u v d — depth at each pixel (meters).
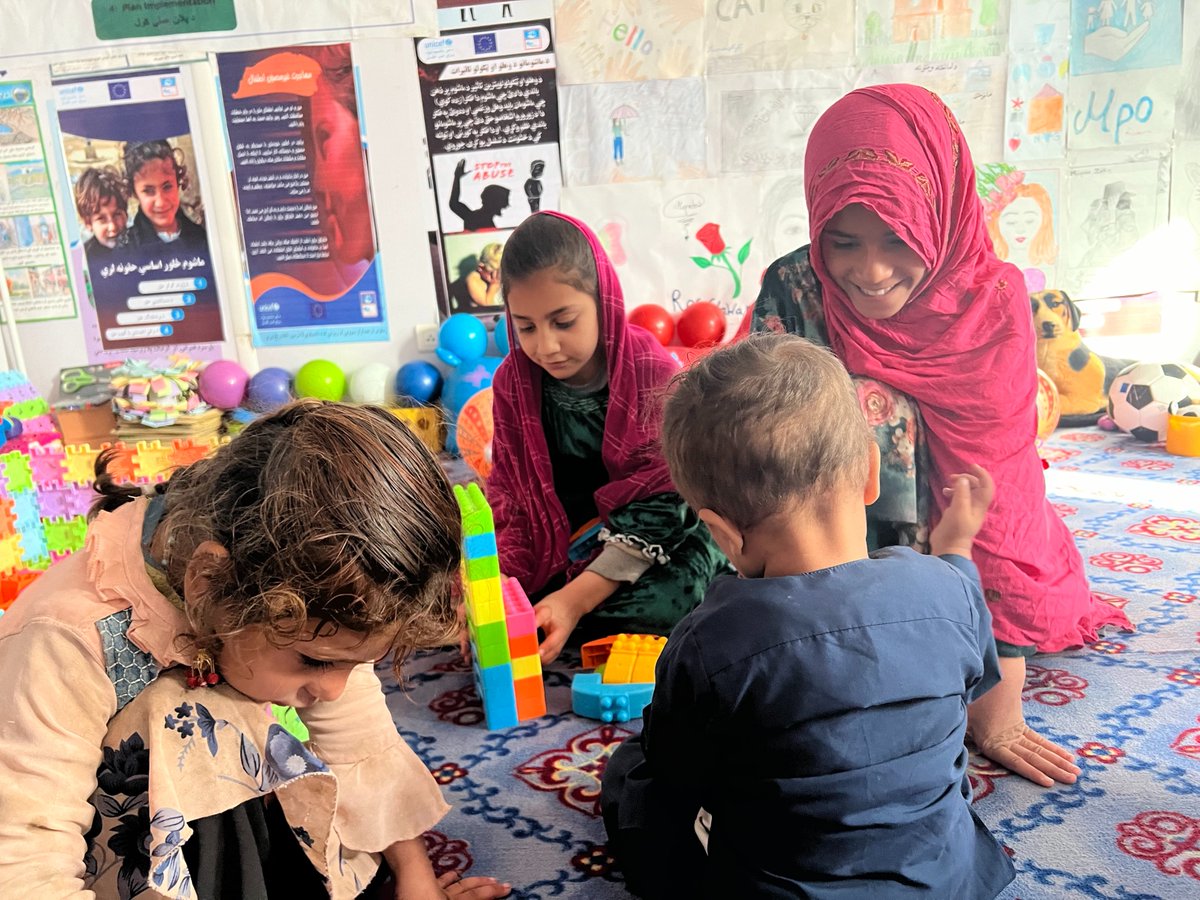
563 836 1.14
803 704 0.82
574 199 3.20
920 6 3.00
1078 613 1.43
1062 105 3.01
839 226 1.42
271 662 0.75
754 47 3.07
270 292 3.28
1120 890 0.99
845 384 0.91
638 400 1.66
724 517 0.91
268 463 0.69
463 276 3.25
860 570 0.87
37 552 2.33
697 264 3.24
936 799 0.88
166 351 3.34
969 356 1.40
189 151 3.17
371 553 0.66
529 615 1.41
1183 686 1.40
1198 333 3.07
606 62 3.09
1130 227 3.04
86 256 3.26
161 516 0.78
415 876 1.00
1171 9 2.88
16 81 3.13
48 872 0.72
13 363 3.31
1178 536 1.99
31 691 0.74
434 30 3.08
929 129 1.41
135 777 0.81
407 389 3.16
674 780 0.94
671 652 0.89
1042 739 1.25
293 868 0.94
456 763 1.32
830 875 0.86
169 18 3.09
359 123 3.15
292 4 3.07
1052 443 2.78
